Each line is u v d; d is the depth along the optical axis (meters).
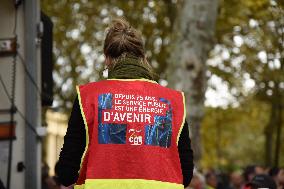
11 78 5.77
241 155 61.53
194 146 13.92
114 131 3.32
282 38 19.59
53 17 22.88
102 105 3.36
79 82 24.36
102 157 3.27
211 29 14.09
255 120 33.31
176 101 3.49
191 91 13.95
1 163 5.71
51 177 10.13
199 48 13.98
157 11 22.97
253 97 25.03
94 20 23.11
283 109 24.17
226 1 20.20
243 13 19.97
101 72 3.69
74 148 3.32
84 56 24.08
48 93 6.26
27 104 5.81
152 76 3.56
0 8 5.84
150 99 3.42
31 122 5.79
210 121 30.94
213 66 23.78
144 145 3.32
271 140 24.77
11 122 5.71
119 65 3.49
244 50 22.16
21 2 5.84
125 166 3.27
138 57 3.54
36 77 5.83
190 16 13.98
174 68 14.16
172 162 3.36
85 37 23.45
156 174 3.28
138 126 3.34
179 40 14.11
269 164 24.62
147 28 23.22
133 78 3.46
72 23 23.14
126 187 3.23
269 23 19.75
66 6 22.77
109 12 23.00
